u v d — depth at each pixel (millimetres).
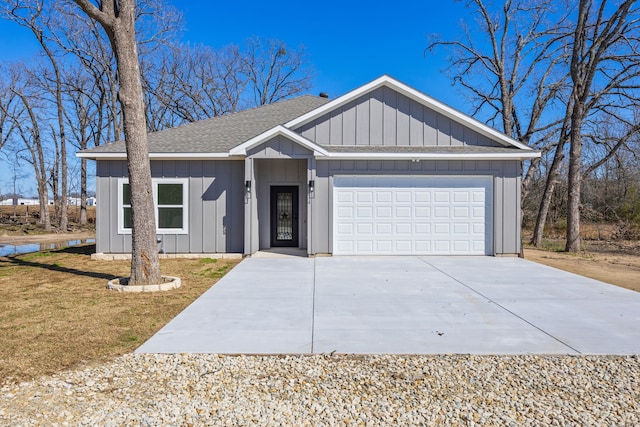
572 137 14859
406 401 3490
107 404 3404
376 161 12094
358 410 3338
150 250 7930
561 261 12039
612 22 14391
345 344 4816
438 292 7492
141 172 7859
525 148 12133
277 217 13930
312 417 3234
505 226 12125
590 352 4566
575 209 14656
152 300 6961
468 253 12234
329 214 12078
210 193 12398
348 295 7285
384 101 12438
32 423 3100
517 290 7641
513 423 3150
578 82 15000
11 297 7141
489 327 5453
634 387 3748
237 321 5730
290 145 11688
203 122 15352
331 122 12438
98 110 31469
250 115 16078
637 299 6977
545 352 4562
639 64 15180
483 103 21719
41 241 20906
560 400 3510
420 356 4461
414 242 12227
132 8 7750
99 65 28031
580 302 6770
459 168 12109
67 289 7828
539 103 20000
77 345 4754
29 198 62844
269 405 3412
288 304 6668
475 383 3824
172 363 4254
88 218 38281
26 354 4465
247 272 9562
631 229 20734
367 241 12195
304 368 4148
